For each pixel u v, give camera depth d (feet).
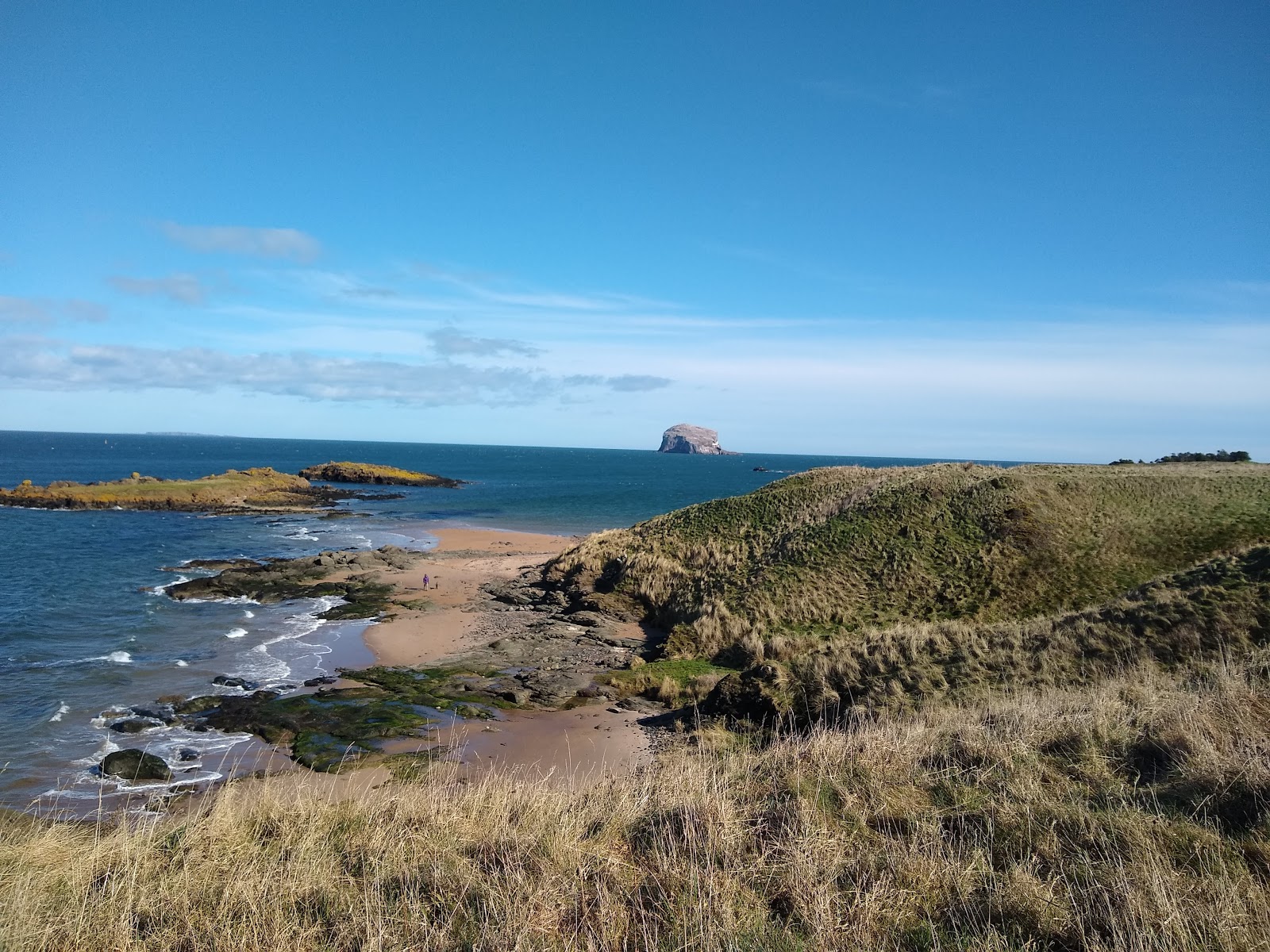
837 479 115.65
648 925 14.10
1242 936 12.76
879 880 15.43
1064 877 15.07
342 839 19.15
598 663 68.80
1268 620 39.14
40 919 14.98
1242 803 17.04
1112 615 45.44
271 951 13.83
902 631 56.34
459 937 14.12
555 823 18.92
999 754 21.27
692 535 106.42
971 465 116.78
